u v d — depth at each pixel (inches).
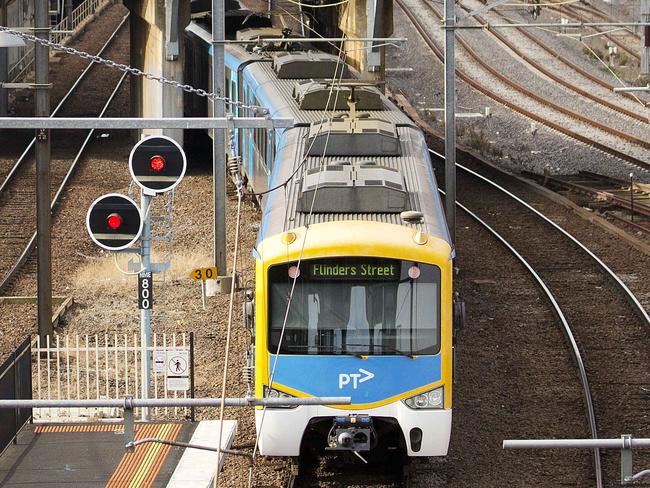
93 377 2723.9
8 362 2103.8
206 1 5782.5
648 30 5147.6
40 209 2869.1
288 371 2135.8
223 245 3373.5
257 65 3799.2
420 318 2140.7
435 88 6860.2
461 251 3853.3
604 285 3464.6
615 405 2549.2
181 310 3179.1
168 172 2181.3
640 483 2142.0
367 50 4579.2
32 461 2023.9
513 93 6638.8
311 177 2378.2
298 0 6328.7
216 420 2263.8
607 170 5157.5
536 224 4222.4
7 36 2410.2
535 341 2950.3
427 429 2128.4
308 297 2144.4
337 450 2193.7
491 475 2185.0
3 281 3459.6
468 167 5300.2
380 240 2142.0
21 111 6205.7
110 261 3627.0
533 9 6378.0
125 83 7066.9
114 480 1930.4
